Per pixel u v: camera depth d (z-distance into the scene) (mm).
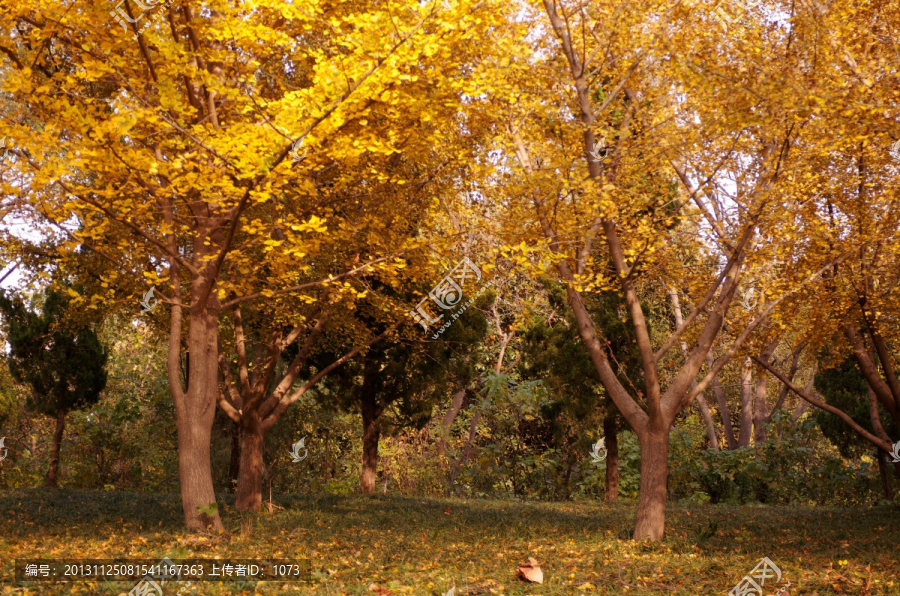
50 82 6766
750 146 8734
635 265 9023
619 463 17094
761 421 21812
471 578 6148
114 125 6430
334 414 18953
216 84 6559
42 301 15836
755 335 11625
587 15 9016
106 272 11000
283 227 7871
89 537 7855
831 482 15664
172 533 8242
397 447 18156
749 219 8516
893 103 8094
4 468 17547
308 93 6414
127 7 7062
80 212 7746
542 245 8227
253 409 11227
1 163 7129
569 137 8859
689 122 8148
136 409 17578
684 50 8398
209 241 8711
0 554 6477
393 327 11773
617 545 8109
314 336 11695
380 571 6438
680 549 7961
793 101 7543
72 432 18734
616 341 14336
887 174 9258
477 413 20047
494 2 7137
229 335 13023
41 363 15117
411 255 9289
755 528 9836
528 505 13516
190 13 7660
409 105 7336
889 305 10172
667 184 8594
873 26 9000
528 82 8625
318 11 6684
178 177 6859
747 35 8359
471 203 10344
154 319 12227
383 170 9352
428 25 6770
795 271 10180
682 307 18469
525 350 15523
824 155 8719
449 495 17812
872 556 7293
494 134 9008
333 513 10977
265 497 13539
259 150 6723
